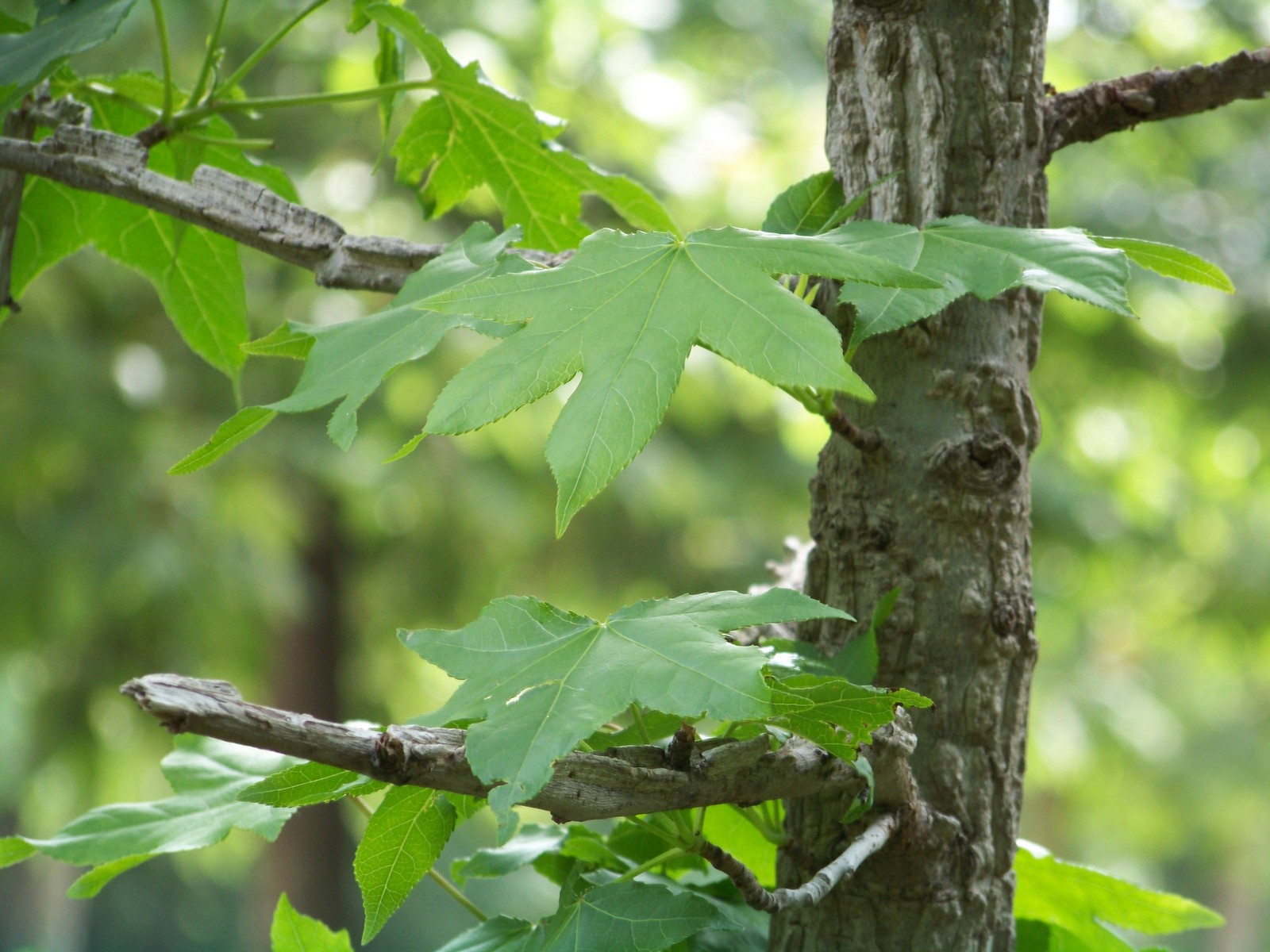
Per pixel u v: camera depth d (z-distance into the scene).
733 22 7.72
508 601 2.00
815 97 7.41
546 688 1.95
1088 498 9.52
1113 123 2.14
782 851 2.12
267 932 10.17
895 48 2.12
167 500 7.40
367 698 10.53
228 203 2.14
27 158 2.16
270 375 7.96
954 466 2.10
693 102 6.66
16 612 7.10
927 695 2.10
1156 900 2.17
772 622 1.97
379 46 2.27
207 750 2.15
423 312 2.04
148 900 16.69
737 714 1.94
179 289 2.32
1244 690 15.84
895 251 2.05
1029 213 2.12
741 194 6.92
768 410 8.95
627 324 1.97
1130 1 6.86
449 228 7.85
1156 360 9.02
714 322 1.97
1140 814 14.09
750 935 2.12
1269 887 23.20
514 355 1.98
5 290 2.26
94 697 7.79
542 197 2.27
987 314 2.11
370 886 2.03
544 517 9.17
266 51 2.19
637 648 1.96
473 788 1.95
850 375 1.95
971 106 2.11
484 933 2.09
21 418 7.01
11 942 17.75
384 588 10.16
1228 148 8.58
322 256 2.13
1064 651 10.41
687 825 2.01
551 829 2.18
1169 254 2.07
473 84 2.20
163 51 2.17
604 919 2.05
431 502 8.18
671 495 8.71
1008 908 2.12
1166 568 10.51
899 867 2.09
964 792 2.10
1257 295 9.19
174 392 7.86
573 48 6.52
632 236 2.00
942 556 2.11
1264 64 2.13
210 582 7.40
